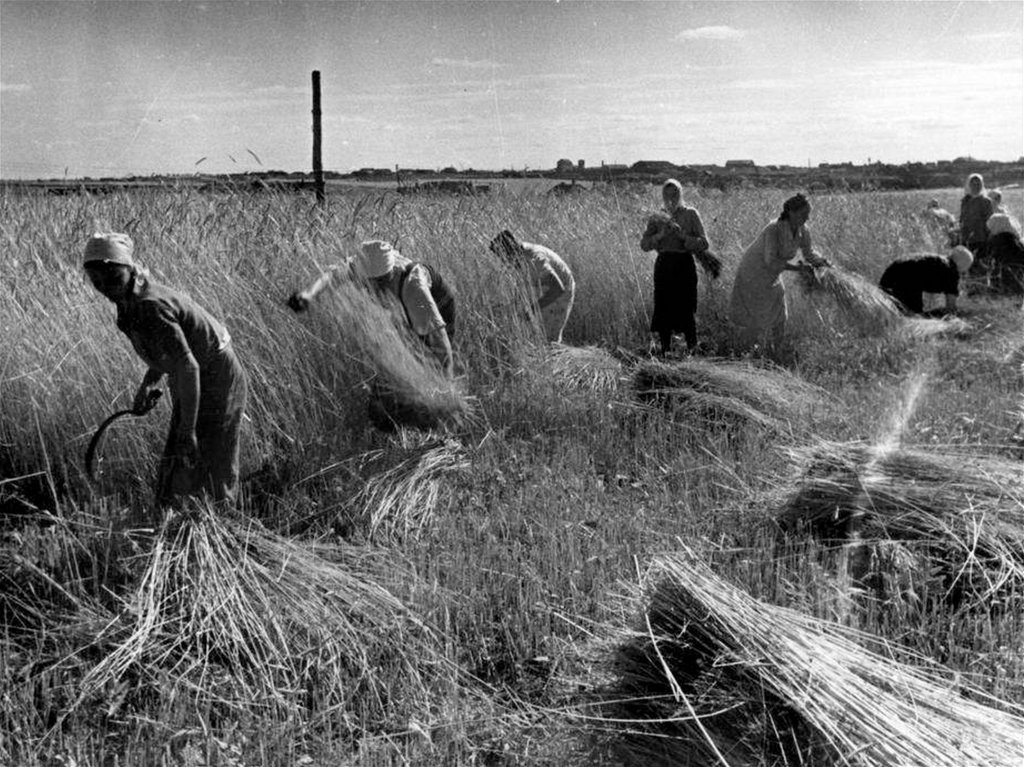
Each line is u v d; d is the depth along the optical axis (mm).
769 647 4211
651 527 6211
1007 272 14398
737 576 5465
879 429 7902
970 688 4477
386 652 4883
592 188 14055
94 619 5012
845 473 6379
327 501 6508
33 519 6418
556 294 9414
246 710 4418
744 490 6719
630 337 11352
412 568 5555
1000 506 5988
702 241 10773
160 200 9414
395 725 4414
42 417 6953
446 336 7609
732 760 3916
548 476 7059
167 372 5727
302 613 4992
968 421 7828
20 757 4094
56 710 4449
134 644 4793
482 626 5207
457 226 10859
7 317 7215
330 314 7727
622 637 4711
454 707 4504
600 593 5340
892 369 10398
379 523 6230
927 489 6098
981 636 4977
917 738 3807
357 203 10211
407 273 7465
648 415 8414
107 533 5652
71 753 4078
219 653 4789
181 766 4094
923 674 4438
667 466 7281
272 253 8859
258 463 7223
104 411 6965
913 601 5246
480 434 7805
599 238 12211
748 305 11062
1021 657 4840
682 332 10977
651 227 10891
